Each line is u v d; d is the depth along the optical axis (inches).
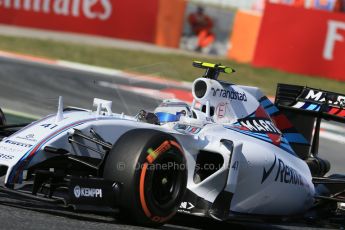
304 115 1003.9
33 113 1539.1
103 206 670.5
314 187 928.9
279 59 2546.8
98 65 2406.5
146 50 2795.3
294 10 2508.6
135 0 2913.4
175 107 808.3
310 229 900.6
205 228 797.9
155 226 713.0
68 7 2901.1
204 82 826.8
